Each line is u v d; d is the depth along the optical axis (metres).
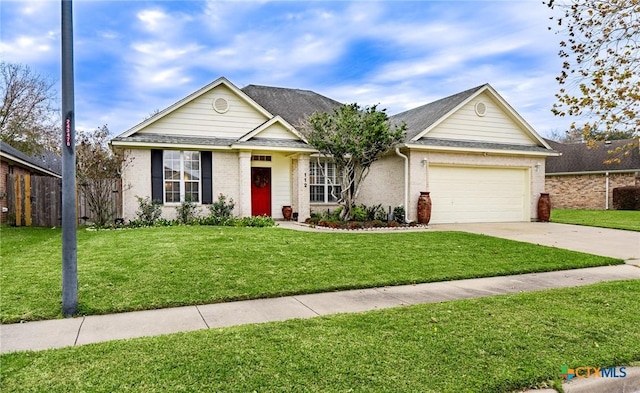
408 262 7.66
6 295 5.27
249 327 4.19
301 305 5.16
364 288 6.07
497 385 3.02
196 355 3.44
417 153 14.62
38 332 4.12
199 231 11.23
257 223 13.05
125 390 2.84
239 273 6.52
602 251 9.43
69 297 4.62
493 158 15.91
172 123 14.42
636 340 3.91
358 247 9.04
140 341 3.78
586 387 3.11
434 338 3.87
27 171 18.88
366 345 3.68
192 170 14.27
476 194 15.89
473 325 4.25
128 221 13.37
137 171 13.53
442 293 5.81
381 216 14.88
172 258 7.42
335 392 2.86
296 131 15.25
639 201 22.52
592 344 3.79
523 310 4.82
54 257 7.67
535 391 3.03
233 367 3.21
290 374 3.11
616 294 5.61
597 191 24.92
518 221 16.52
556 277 6.94
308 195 15.25
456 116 15.62
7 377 3.03
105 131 18.78
